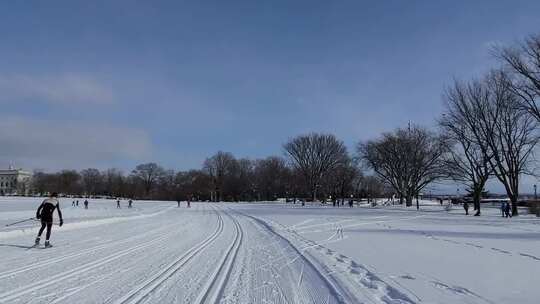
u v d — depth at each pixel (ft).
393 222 113.50
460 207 233.35
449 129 180.24
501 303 26.61
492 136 161.07
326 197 379.96
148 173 562.25
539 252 50.88
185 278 34.01
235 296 28.35
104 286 30.40
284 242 62.59
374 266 40.45
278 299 27.66
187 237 69.51
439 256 47.39
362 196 412.77
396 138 263.49
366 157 276.82
